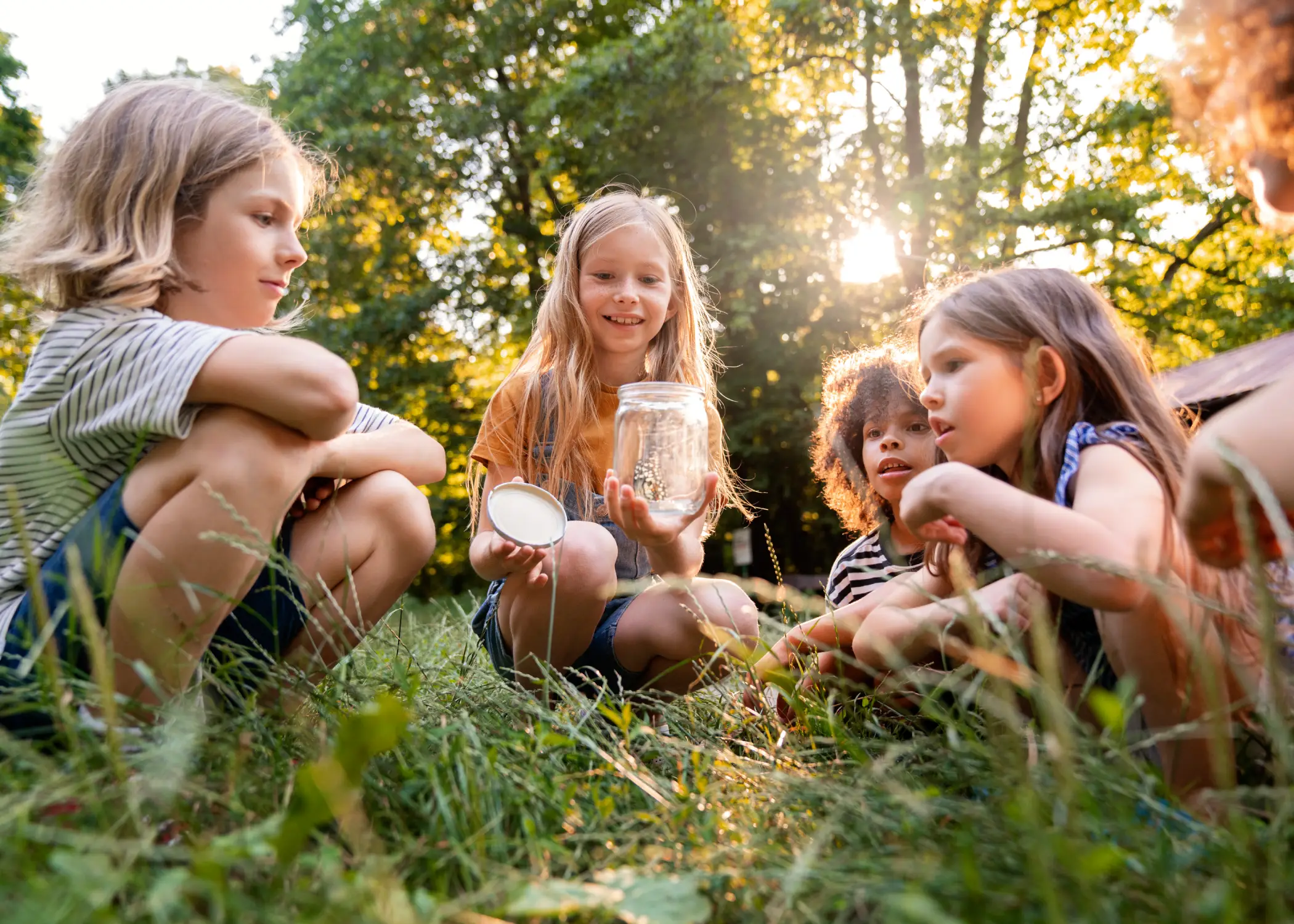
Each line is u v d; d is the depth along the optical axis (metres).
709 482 1.80
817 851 0.94
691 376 2.49
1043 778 0.98
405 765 1.13
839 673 1.67
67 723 1.03
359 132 11.26
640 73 10.38
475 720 1.39
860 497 2.51
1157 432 1.47
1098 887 0.80
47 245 1.59
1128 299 11.37
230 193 1.62
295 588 1.54
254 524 1.35
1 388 1.42
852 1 10.05
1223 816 1.00
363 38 12.20
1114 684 1.36
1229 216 11.45
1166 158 11.94
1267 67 1.13
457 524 11.59
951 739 1.08
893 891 0.83
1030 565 1.17
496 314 12.52
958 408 1.51
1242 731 1.15
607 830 1.12
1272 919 0.75
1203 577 1.25
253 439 1.36
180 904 0.79
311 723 1.31
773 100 11.16
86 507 1.45
